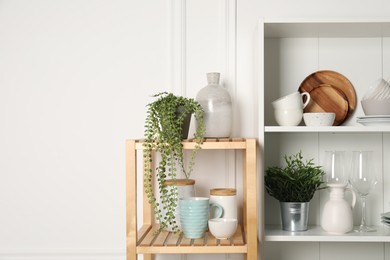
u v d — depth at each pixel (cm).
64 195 208
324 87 202
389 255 203
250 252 168
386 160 204
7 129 208
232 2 206
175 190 184
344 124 204
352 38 205
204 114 185
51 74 209
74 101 208
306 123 185
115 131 208
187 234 176
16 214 207
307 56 205
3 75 209
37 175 208
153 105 175
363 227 188
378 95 183
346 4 206
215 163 206
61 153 208
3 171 208
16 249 207
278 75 205
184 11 208
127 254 168
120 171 208
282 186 184
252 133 205
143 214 201
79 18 209
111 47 209
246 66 206
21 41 209
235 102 206
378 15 205
